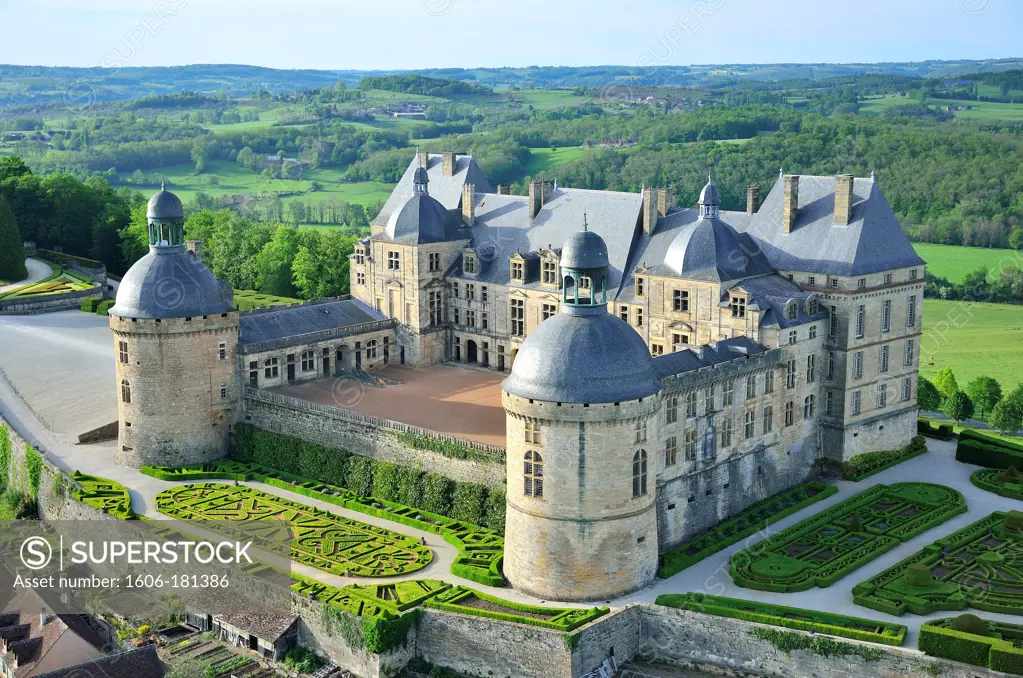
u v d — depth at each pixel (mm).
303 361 157250
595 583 106188
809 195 143875
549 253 155000
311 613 107375
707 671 103188
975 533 118750
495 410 143875
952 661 93750
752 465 128250
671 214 150875
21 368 176500
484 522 122500
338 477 136000
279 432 145125
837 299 136250
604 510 105312
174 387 143250
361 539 120750
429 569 114062
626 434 104938
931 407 186250
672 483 116625
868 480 137500
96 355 182625
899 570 110125
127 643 110750
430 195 181375
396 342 169375
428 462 129000
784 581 107875
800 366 134000
